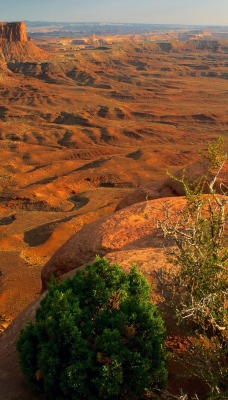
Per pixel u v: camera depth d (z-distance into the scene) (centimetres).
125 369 680
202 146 10138
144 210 1419
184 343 827
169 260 858
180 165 8375
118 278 786
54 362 680
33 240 4709
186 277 753
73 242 1342
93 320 730
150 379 689
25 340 748
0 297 3172
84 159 9138
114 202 6169
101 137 10888
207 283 697
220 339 735
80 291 764
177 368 793
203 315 671
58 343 691
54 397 699
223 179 1703
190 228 767
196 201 812
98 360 665
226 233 943
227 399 605
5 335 1015
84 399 670
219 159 830
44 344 695
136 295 783
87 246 1295
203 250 725
